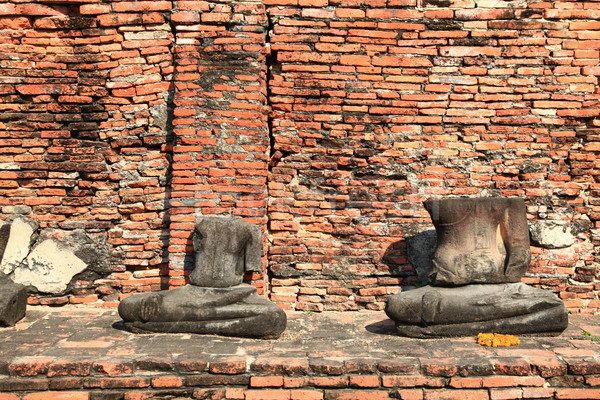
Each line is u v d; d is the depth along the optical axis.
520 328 5.11
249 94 5.95
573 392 4.50
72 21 6.12
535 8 6.14
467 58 6.16
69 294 6.20
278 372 4.53
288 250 6.20
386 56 6.16
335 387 4.53
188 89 5.91
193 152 5.92
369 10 6.12
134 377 4.48
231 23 5.97
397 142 6.20
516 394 4.48
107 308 6.13
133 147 6.20
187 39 5.98
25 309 5.73
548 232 6.16
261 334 5.12
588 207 6.21
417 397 4.49
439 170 6.21
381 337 5.22
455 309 5.11
